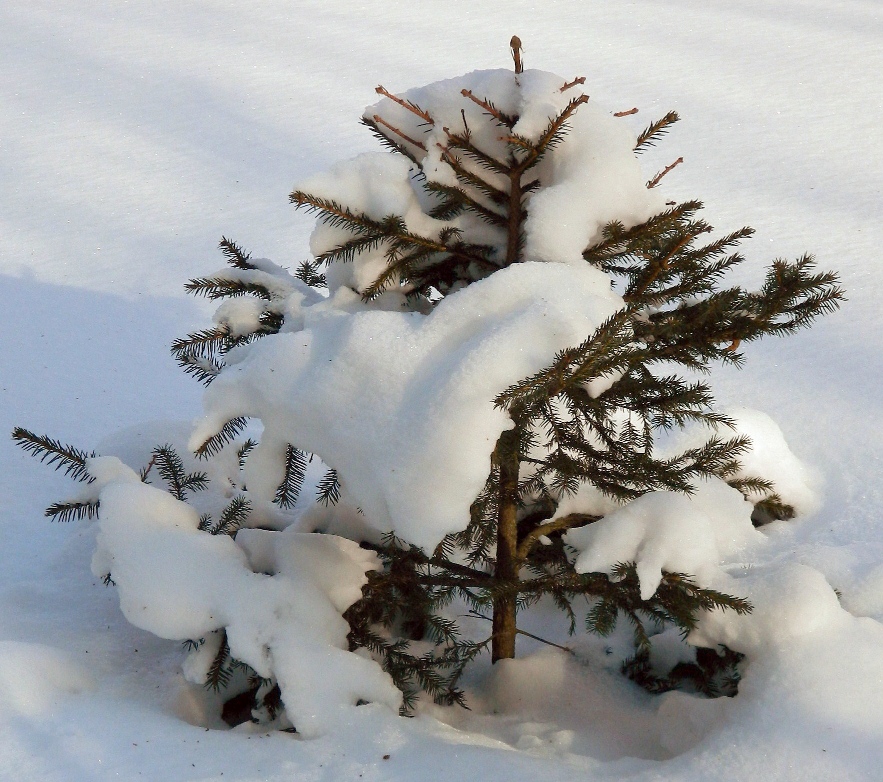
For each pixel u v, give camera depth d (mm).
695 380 5488
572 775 2445
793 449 4707
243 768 2463
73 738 2541
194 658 2857
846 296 6406
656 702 3154
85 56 12750
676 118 3031
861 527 3926
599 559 2705
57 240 8062
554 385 2414
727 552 3561
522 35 12922
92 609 3566
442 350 2561
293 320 2938
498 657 3295
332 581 2969
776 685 2668
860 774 2375
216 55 12570
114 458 3186
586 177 2771
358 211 2824
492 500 2941
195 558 2859
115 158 9680
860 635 2766
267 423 2701
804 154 8859
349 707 2701
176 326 6699
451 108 2945
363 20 13875
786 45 11891
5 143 10141
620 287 5449
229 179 9086
